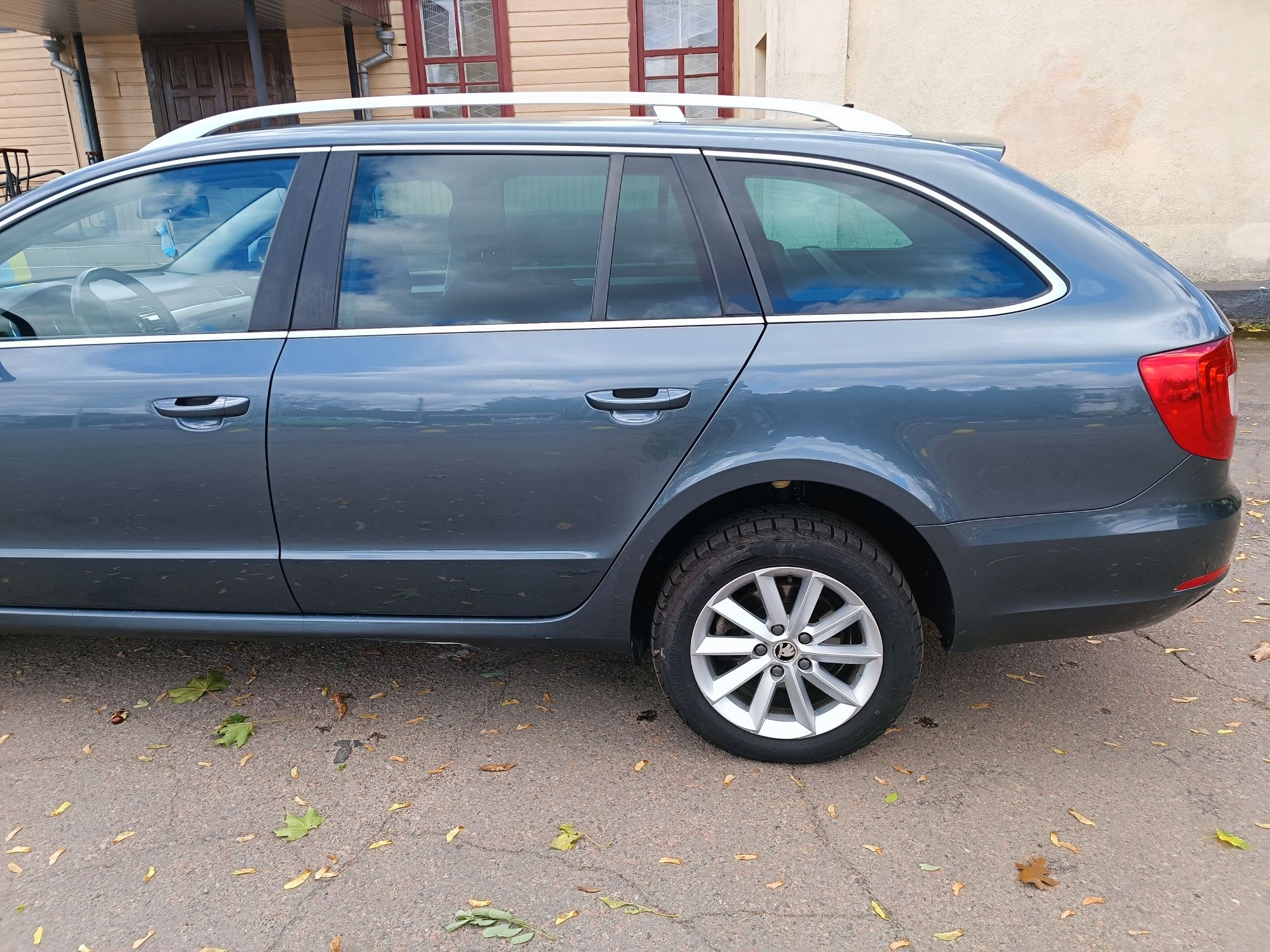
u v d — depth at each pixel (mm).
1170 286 2387
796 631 2516
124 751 2740
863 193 2439
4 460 2586
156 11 9094
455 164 2533
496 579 2576
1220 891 2145
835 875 2221
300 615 2703
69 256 2648
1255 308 7859
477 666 3244
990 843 2318
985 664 3197
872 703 2529
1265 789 2506
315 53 10203
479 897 2164
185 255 2621
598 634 2635
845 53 7719
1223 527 2383
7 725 2865
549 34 10070
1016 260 2391
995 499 2361
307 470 2500
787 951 2002
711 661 2643
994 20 7625
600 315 2453
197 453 2516
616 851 2312
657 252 2461
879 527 2625
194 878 2230
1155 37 7562
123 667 3223
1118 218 8047
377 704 2990
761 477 2379
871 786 2553
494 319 2477
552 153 2504
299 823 2410
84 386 2537
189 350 2539
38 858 2297
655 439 2404
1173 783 2539
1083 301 2355
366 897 2168
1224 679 3068
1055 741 2746
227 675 3182
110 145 10633
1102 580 2398
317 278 2543
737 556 2461
